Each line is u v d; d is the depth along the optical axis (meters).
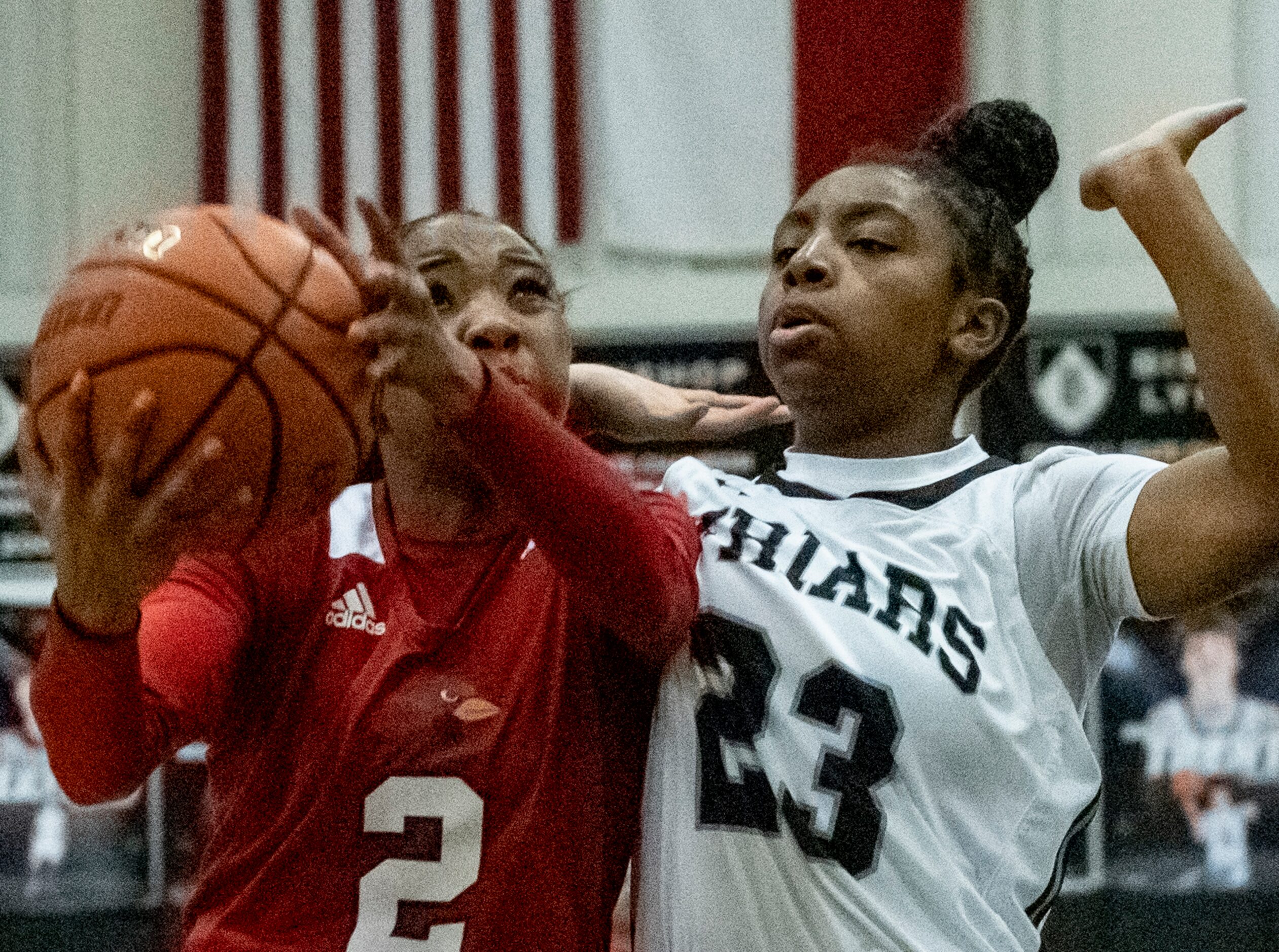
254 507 2.65
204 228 2.67
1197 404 11.55
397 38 11.69
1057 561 3.54
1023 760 3.39
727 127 11.91
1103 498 3.49
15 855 11.44
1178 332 11.57
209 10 11.74
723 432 4.55
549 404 3.45
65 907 11.37
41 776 11.56
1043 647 3.53
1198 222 3.30
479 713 3.24
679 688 3.45
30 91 12.40
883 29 11.67
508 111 11.70
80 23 12.39
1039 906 3.44
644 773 3.46
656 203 11.98
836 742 3.32
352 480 2.83
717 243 11.95
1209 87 11.81
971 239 3.82
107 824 11.41
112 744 2.69
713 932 3.24
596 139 11.95
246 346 2.56
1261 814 10.94
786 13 11.82
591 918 3.22
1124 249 11.83
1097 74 11.89
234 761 3.33
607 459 3.10
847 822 3.27
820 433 3.86
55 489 2.59
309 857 3.18
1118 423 11.58
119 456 2.41
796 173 11.84
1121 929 10.96
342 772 3.20
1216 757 10.98
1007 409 11.61
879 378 3.69
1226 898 10.91
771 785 3.30
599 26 11.94
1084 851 11.03
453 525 3.43
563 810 3.21
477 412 2.68
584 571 2.87
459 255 3.37
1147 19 11.84
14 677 11.79
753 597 3.49
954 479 3.76
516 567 3.43
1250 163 11.85
